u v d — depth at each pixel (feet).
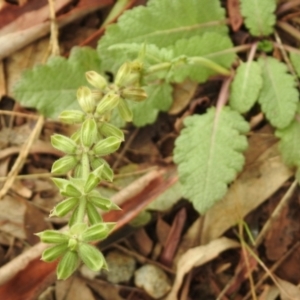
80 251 0.85
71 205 0.89
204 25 1.31
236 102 1.28
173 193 1.28
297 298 1.26
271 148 1.30
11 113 1.32
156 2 1.28
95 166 0.96
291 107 1.26
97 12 1.36
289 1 1.34
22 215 1.30
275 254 1.29
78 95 1.01
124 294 1.28
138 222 1.28
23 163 1.32
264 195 1.28
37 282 1.23
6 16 1.32
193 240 1.29
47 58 1.34
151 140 1.33
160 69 1.16
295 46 1.34
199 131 1.27
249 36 1.34
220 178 1.23
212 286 1.28
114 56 1.28
